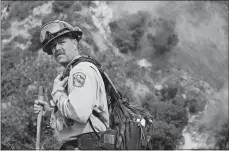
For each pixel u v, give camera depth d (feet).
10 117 57.36
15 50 78.89
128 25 86.12
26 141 57.47
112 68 74.69
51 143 43.45
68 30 12.55
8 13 92.17
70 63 12.24
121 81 72.33
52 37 12.44
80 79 11.38
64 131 11.89
